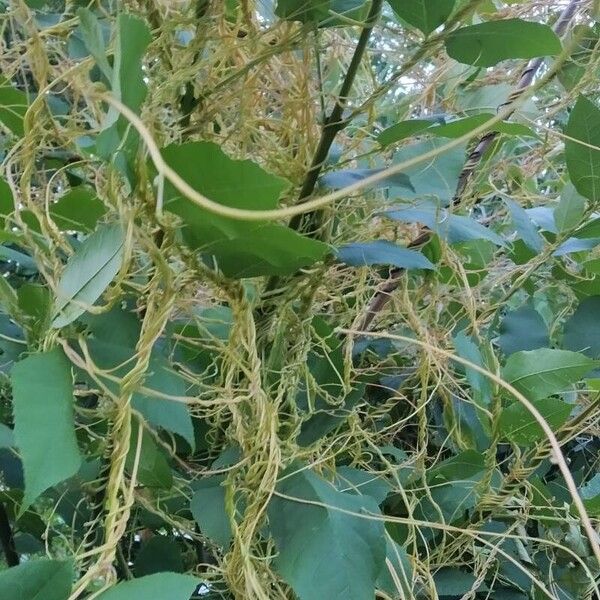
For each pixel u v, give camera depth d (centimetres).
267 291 56
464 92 81
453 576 63
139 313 56
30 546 66
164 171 35
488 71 88
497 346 81
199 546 65
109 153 39
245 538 49
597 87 77
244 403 55
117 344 50
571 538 66
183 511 61
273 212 35
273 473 50
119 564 59
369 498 53
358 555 48
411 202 66
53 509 57
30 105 50
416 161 38
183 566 61
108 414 50
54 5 68
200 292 62
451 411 69
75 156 61
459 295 79
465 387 76
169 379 49
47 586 39
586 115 63
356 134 68
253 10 58
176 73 53
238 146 60
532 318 75
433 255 69
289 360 59
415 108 81
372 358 75
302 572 47
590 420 76
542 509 68
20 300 52
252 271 46
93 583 40
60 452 40
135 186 41
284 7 52
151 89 53
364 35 52
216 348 55
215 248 45
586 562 66
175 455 58
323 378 64
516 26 51
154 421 48
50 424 40
